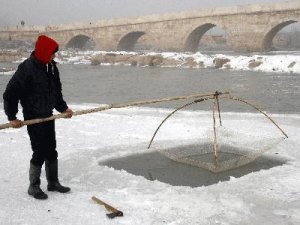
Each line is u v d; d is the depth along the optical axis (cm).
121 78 2866
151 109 1342
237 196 498
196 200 482
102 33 7406
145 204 469
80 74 3288
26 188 522
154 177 597
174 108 1409
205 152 734
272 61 3384
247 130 932
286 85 2223
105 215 436
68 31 8056
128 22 6906
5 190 513
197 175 608
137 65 4384
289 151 734
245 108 1429
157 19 6512
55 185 512
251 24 5428
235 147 762
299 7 4856
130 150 740
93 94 1967
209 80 2586
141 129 948
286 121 1075
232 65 3603
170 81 2578
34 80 465
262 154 719
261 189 523
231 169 638
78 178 578
